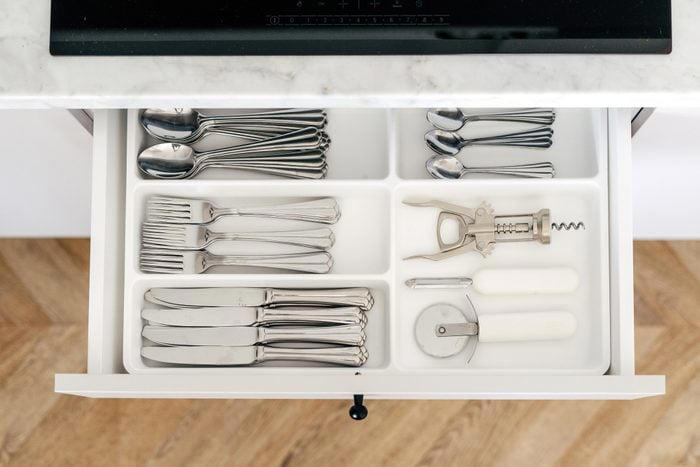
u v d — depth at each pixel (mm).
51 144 1246
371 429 1673
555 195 1212
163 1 902
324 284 1192
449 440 1668
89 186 1433
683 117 1112
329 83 905
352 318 1173
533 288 1169
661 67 906
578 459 1666
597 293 1170
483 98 918
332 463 1663
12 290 1741
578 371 1123
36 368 1717
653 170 1348
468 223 1206
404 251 1215
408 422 1674
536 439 1669
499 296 1189
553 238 1205
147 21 898
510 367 1165
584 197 1207
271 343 1184
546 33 892
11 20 912
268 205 1237
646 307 1729
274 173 1220
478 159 1245
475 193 1205
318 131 1217
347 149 1249
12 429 1691
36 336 1727
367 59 907
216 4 899
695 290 1726
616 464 1664
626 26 894
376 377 993
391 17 893
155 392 1020
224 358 1150
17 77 906
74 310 1739
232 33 894
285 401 1687
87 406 1695
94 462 1678
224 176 1229
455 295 1194
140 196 1188
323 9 896
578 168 1239
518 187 1181
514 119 1236
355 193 1216
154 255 1174
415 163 1244
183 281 1173
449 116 1229
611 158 1155
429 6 895
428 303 1194
